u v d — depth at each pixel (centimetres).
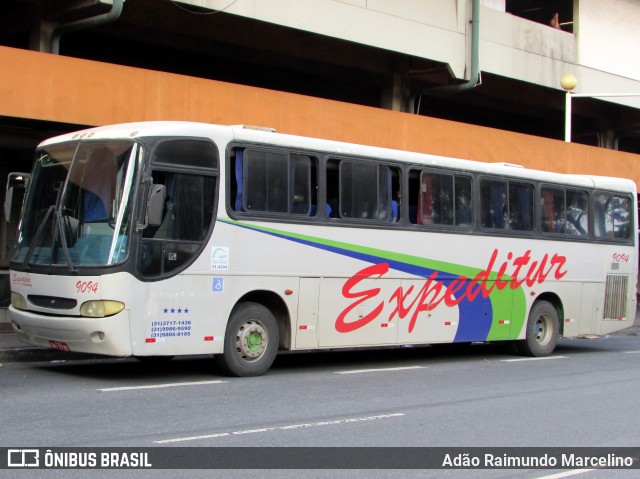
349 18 2164
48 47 1875
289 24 2038
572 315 1697
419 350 1736
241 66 2469
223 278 1147
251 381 1156
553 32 2766
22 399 955
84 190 1108
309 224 1248
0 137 1756
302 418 894
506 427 884
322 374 1270
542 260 1627
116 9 1742
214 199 1144
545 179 1642
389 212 1360
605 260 1761
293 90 2747
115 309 1045
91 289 1051
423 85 2630
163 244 1089
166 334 1087
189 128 1129
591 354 1741
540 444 808
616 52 2989
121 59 2345
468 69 2466
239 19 2089
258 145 1198
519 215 1587
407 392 1107
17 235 1184
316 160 1268
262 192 1198
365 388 1130
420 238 1402
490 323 1527
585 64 2878
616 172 2683
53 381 1108
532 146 2412
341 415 920
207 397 1005
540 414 970
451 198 1464
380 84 2598
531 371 1395
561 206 1678
